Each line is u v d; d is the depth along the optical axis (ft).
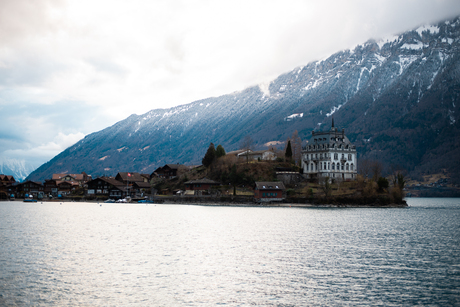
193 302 191.42
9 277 223.51
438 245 330.95
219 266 253.03
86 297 195.62
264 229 415.44
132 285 213.87
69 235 366.84
